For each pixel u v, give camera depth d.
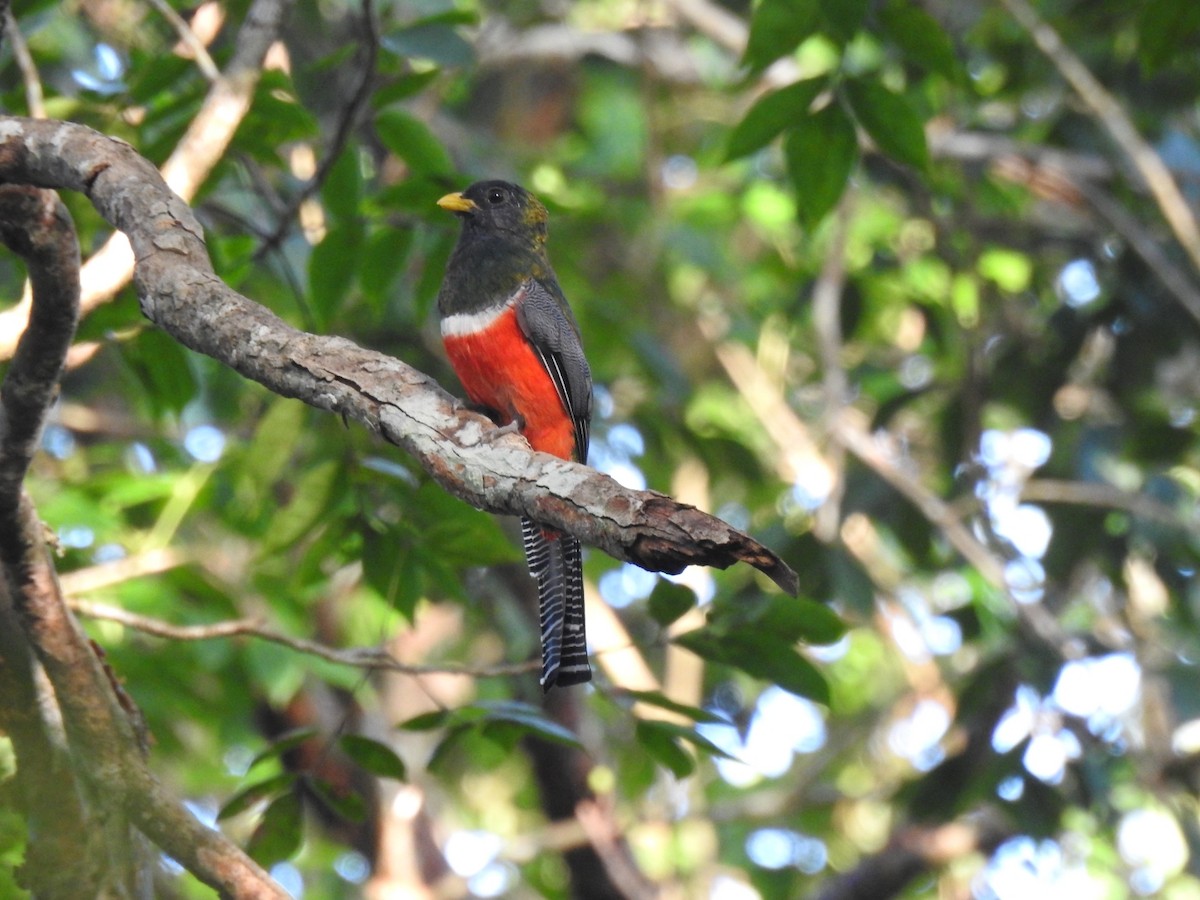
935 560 13.48
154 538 10.32
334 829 14.19
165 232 5.45
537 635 13.41
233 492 11.28
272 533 8.74
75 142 5.71
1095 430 13.02
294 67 12.59
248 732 12.70
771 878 16.08
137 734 6.65
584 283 14.45
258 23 8.36
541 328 8.73
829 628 7.79
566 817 13.30
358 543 9.09
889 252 15.18
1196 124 14.43
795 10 8.18
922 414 15.14
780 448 15.27
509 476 4.66
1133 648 13.12
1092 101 12.37
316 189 8.97
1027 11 12.37
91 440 14.51
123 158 5.70
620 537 4.32
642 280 16.39
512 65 18.41
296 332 5.16
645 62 15.79
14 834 6.79
